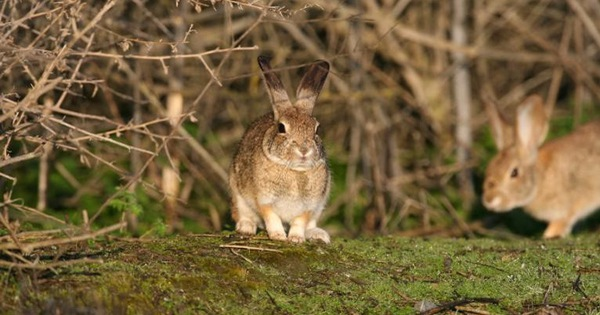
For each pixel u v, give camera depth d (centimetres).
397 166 1551
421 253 942
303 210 925
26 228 936
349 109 1546
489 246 1013
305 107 949
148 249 841
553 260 937
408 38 1542
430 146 1653
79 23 1079
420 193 1502
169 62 1327
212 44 1488
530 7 1797
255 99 1519
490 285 840
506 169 1361
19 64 919
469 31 1758
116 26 1230
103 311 703
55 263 712
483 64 1708
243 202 971
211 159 1354
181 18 1249
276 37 1497
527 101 1369
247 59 1502
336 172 1525
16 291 700
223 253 844
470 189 1535
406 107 1605
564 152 1391
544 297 811
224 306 747
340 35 1584
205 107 1481
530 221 1491
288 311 752
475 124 1689
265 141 909
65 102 1182
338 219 1474
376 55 1645
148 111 1398
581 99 1692
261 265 831
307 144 884
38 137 859
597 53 1786
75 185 1348
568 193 1387
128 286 734
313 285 812
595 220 1500
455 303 775
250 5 891
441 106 1631
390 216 1440
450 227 1440
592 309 789
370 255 916
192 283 763
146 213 1269
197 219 1374
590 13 1686
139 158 1321
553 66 1736
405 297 801
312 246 899
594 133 1399
